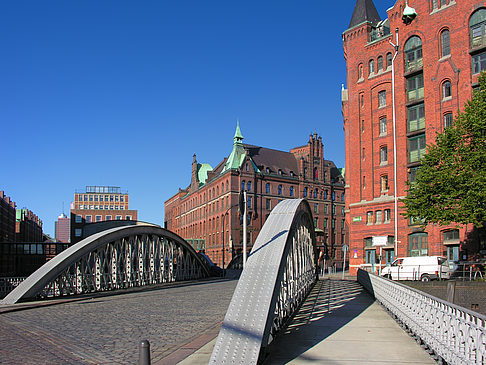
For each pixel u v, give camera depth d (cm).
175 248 4081
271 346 1000
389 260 3994
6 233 11631
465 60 3466
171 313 1697
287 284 1295
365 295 2234
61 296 2452
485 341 600
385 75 4153
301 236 1812
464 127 2823
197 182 10650
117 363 888
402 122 3916
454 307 737
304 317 1460
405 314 1199
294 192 9231
